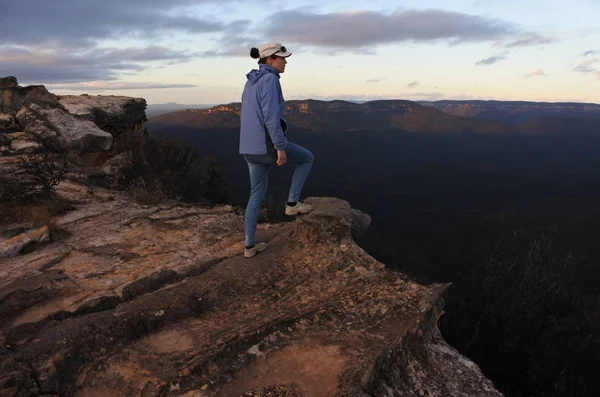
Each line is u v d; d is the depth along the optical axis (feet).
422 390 8.03
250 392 7.61
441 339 10.07
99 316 9.29
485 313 25.59
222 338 8.96
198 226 17.25
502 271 27.22
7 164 26.25
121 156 40.93
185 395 7.41
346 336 9.34
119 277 12.40
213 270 12.00
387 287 11.18
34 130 34.63
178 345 8.93
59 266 13.28
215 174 47.11
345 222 13.23
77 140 35.58
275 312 10.23
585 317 32.94
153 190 28.96
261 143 11.30
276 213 28.17
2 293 10.65
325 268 12.18
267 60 11.25
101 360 8.22
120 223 17.84
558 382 23.88
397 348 8.64
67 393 7.44
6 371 7.34
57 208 19.44
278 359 8.59
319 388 7.66
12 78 41.45
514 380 23.71
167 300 10.16
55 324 9.40
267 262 12.56
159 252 14.46
